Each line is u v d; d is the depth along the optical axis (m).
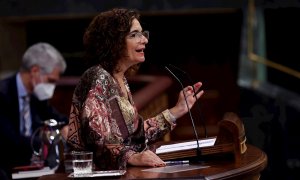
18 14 14.48
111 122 6.22
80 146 6.18
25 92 10.08
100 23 6.46
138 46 6.44
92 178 5.43
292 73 14.30
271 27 14.38
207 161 6.20
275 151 13.62
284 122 13.79
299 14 14.23
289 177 13.48
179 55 16.83
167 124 6.96
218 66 16.55
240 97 14.30
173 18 16.48
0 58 15.33
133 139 6.38
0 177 9.29
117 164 5.95
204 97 16.19
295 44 14.29
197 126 14.43
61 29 16.25
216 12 15.12
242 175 5.68
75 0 14.30
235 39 16.23
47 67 10.10
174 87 14.71
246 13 14.38
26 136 9.68
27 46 15.95
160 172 5.55
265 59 14.43
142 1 14.24
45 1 14.38
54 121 9.34
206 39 16.56
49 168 8.90
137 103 11.85
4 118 9.80
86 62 6.58
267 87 14.26
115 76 6.49
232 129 6.17
